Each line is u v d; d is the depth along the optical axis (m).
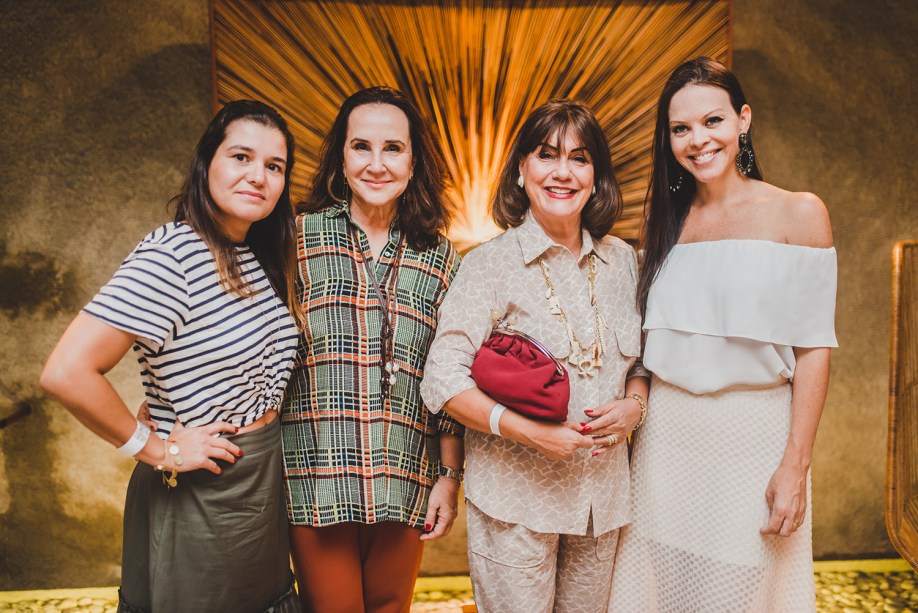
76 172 2.43
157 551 1.31
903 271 1.73
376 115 1.54
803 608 1.55
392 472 1.56
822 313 1.46
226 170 1.28
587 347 1.51
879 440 2.76
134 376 2.53
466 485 1.56
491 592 1.54
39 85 2.39
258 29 2.35
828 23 2.54
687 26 2.41
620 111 2.45
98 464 2.57
